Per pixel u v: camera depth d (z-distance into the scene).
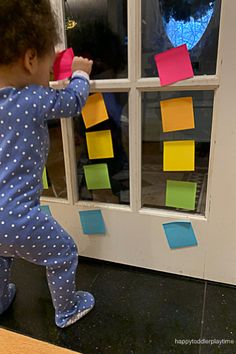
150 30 0.86
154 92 0.90
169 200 1.01
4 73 0.70
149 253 1.07
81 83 0.82
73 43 0.94
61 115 0.77
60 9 0.90
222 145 0.86
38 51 0.71
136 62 0.88
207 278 1.03
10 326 0.87
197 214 0.98
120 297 0.97
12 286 0.99
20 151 0.71
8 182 0.71
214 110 0.85
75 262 0.86
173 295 0.98
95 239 1.12
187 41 0.84
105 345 0.81
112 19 0.88
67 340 0.83
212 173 0.90
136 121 0.94
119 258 1.12
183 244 1.01
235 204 0.91
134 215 1.04
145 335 0.83
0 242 0.73
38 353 0.55
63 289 0.84
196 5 0.80
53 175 1.13
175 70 0.84
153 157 0.99
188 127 0.90
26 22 0.66
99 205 1.08
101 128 1.01
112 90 0.93
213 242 0.97
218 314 0.89
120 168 1.05
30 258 0.80
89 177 1.08
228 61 0.78
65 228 1.16
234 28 0.75
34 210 0.75
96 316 0.90
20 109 0.70
